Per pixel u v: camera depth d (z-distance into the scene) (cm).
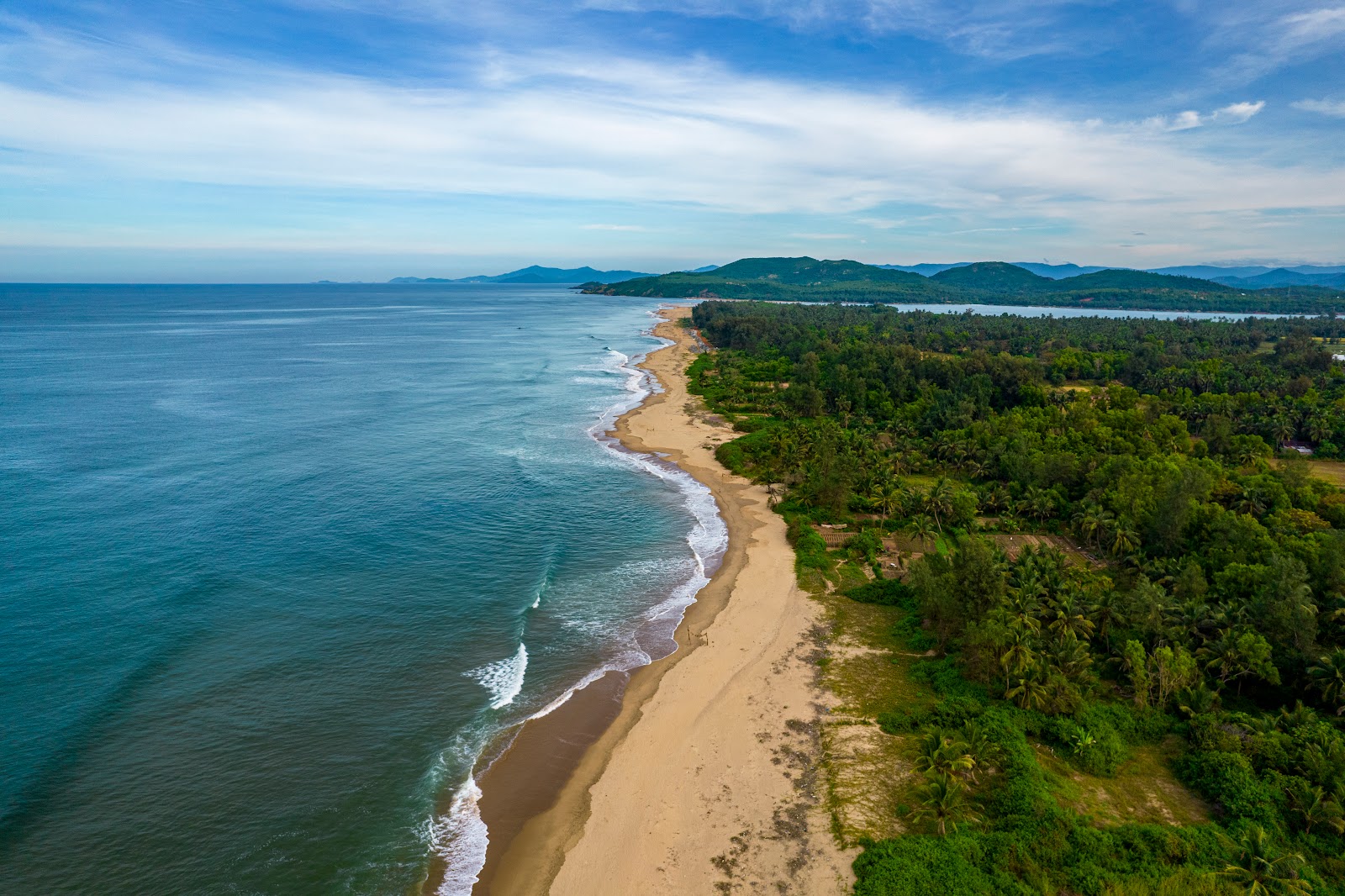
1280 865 3641
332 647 5959
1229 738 4597
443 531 8388
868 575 7469
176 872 3862
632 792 4547
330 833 4175
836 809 4338
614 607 6862
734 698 5466
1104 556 7681
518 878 3938
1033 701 5044
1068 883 3722
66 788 4341
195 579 6912
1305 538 6750
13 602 6328
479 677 5697
